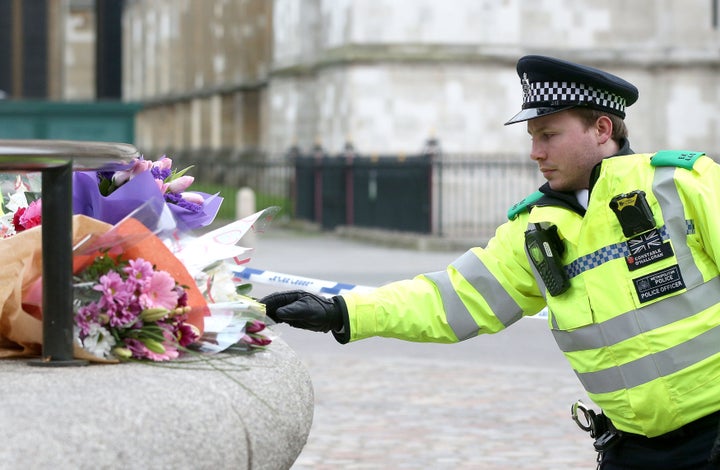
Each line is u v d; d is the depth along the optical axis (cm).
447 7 4722
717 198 626
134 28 11825
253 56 8238
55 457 439
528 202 685
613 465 675
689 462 646
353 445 1305
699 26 4997
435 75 4728
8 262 560
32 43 11662
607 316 642
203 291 602
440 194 3925
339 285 800
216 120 8400
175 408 484
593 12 4991
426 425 1409
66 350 540
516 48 4747
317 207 4634
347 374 1750
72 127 4378
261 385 538
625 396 646
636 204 631
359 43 4734
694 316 633
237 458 498
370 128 4725
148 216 556
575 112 650
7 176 692
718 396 634
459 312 684
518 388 1650
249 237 3819
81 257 560
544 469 1208
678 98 4997
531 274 686
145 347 557
